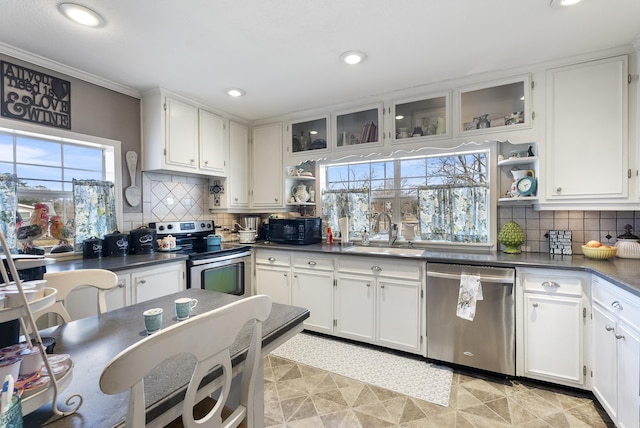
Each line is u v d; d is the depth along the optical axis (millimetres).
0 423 521
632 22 1789
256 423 1107
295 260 3061
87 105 2469
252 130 3752
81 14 1688
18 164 2170
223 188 3475
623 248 2160
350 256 2740
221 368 868
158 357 620
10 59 2055
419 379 2168
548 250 2469
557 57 2201
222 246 3219
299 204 3557
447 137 2619
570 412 1785
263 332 1133
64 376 708
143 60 2236
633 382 1426
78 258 2400
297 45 2051
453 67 2363
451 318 2291
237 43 2020
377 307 2619
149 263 2314
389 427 1680
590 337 1884
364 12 1712
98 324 1229
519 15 1733
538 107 2297
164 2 1602
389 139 2883
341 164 3482
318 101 3078
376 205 3277
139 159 2838
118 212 2674
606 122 2096
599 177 2113
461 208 2832
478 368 2209
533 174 2396
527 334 2064
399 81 2615
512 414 1777
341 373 2254
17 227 2150
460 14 1728
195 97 2977
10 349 749
